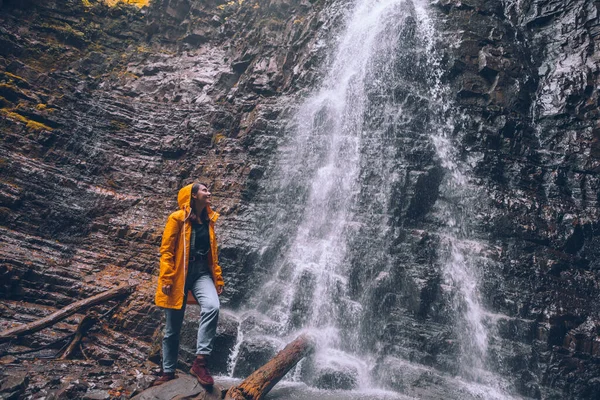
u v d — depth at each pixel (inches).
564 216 317.7
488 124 360.5
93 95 473.4
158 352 250.5
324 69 430.6
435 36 403.2
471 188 326.3
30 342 251.8
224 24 606.2
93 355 252.4
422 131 360.8
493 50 390.9
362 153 354.6
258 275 325.1
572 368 257.1
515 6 432.1
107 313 283.1
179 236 172.7
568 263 303.7
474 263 293.4
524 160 346.9
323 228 336.2
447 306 275.7
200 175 406.0
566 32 397.4
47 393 185.0
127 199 387.5
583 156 342.0
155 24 616.7
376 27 423.8
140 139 445.1
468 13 408.5
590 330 270.8
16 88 430.0
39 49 522.9
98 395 182.9
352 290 295.6
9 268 293.6
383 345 266.2
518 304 277.6
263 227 351.6
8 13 542.9
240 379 242.5
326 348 266.8
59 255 331.3
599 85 359.3
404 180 328.5
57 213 359.6
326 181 356.5
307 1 546.9
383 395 228.2
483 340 266.7
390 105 370.9
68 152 409.7
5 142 385.7
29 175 368.5
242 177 381.4
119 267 334.3
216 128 439.5
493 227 309.4
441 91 383.9
